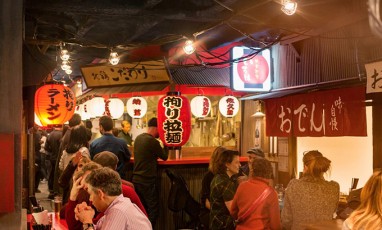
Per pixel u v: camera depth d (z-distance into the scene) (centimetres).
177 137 998
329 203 568
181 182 930
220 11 812
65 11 763
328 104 799
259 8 817
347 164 831
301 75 916
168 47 1214
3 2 436
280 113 930
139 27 991
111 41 1220
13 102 434
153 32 1135
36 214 614
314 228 483
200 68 1139
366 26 733
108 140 938
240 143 1205
